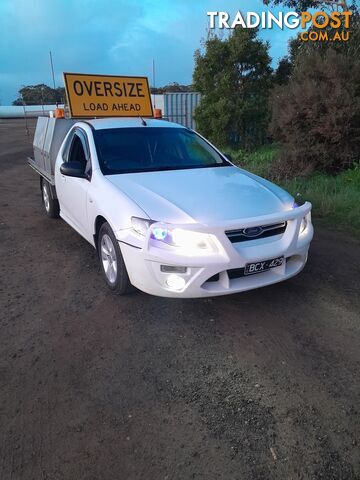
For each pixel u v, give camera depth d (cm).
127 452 224
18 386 278
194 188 388
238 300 388
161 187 387
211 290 331
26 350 319
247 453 222
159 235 326
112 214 369
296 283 424
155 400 262
